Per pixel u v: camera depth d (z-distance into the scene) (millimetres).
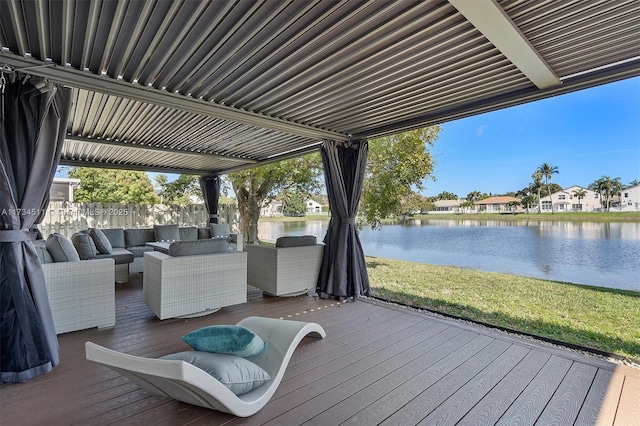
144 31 2316
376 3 1955
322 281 4930
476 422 1883
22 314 2301
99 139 5457
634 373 2502
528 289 5406
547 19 2020
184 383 1568
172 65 2816
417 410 1989
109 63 2770
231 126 4742
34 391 2150
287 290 4691
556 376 2445
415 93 3344
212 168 8836
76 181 11789
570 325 3742
